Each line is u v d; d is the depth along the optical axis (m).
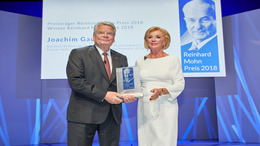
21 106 3.11
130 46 3.15
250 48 3.08
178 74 1.96
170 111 1.90
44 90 3.35
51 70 3.09
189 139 3.35
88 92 1.54
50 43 3.13
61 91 3.36
